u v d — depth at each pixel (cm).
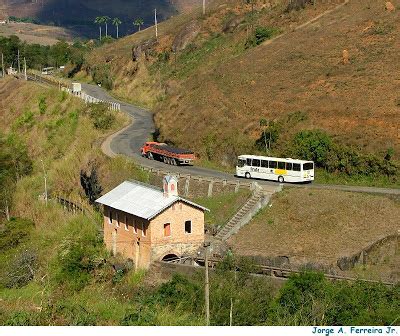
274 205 5103
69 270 4619
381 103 6303
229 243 4800
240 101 7188
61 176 7019
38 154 8356
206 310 2836
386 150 5653
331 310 2955
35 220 6112
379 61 7281
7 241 5591
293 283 3384
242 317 3045
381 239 4481
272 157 5906
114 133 8069
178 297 3353
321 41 8294
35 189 6969
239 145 6419
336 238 4616
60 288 4197
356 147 5778
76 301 2959
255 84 7556
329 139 5906
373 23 8319
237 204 5256
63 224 5684
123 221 4950
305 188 5247
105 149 7100
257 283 3606
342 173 5669
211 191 5556
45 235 5578
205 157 6650
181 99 7994
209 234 5059
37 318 2584
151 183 5950
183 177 5812
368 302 3122
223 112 7094
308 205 4994
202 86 8056
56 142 8412
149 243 4662
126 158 6456
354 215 4791
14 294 3541
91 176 6344
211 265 4456
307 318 2875
